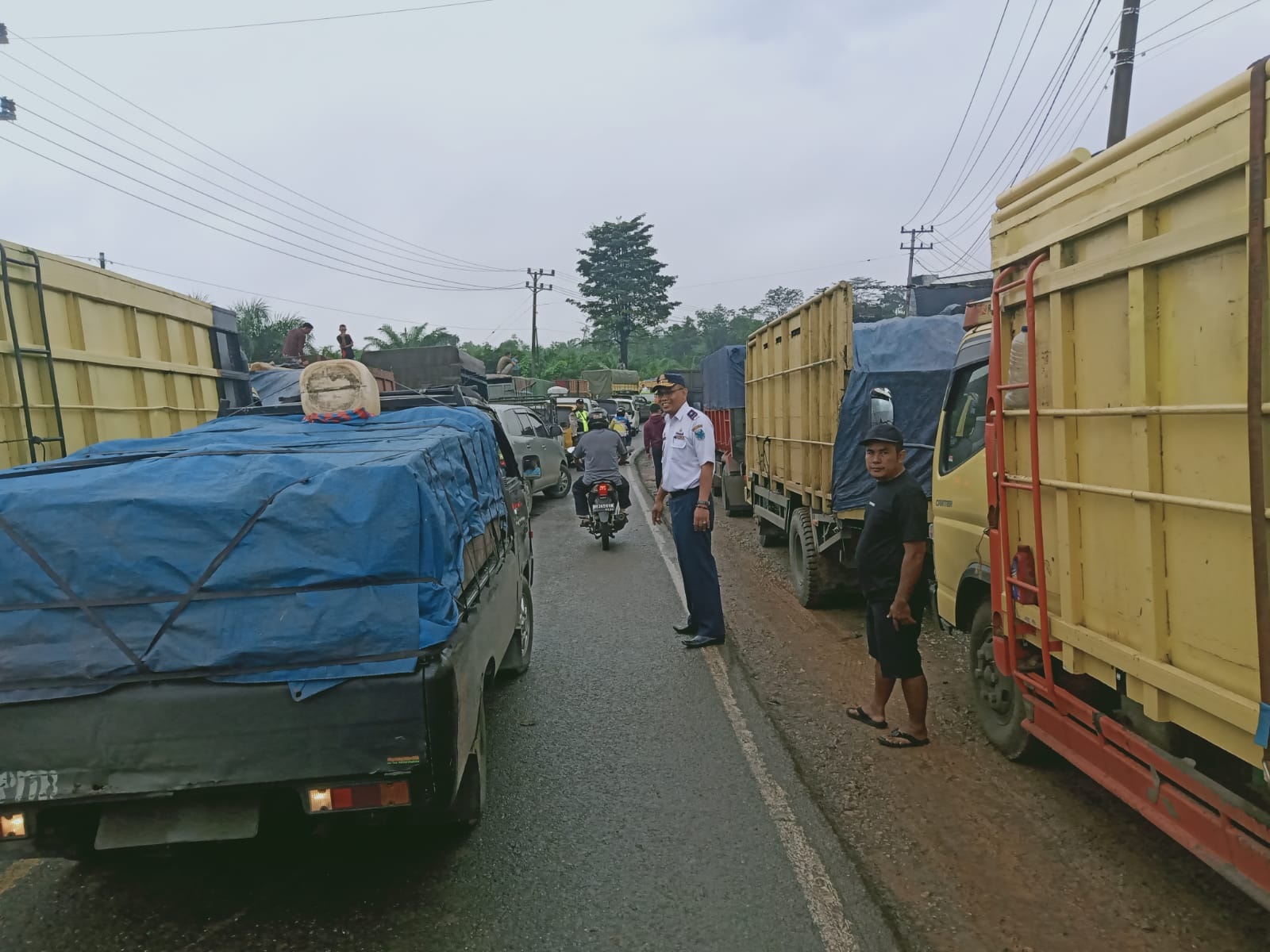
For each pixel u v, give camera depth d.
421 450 2.99
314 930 2.91
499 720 4.84
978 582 4.43
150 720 2.47
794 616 7.12
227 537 2.54
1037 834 3.45
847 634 6.55
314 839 3.50
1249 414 2.09
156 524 2.52
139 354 5.92
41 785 2.46
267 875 3.26
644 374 59.88
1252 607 2.20
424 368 16.86
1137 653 2.71
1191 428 2.41
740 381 13.01
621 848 3.42
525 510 6.14
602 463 10.48
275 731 2.48
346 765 2.49
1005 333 3.70
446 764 2.56
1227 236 2.20
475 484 3.94
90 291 5.30
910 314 15.92
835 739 4.48
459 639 2.80
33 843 2.55
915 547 4.12
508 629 4.33
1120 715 3.18
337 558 2.55
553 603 7.72
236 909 3.04
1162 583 2.59
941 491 4.90
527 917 2.96
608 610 7.41
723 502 14.06
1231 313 2.23
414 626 2.54
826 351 6.92
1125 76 11.55
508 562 4.70
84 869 3.34
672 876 3.21
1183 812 2.69
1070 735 3.43
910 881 3.14
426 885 3.17
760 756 4.29
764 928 2.87
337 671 2.50
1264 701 2.10
